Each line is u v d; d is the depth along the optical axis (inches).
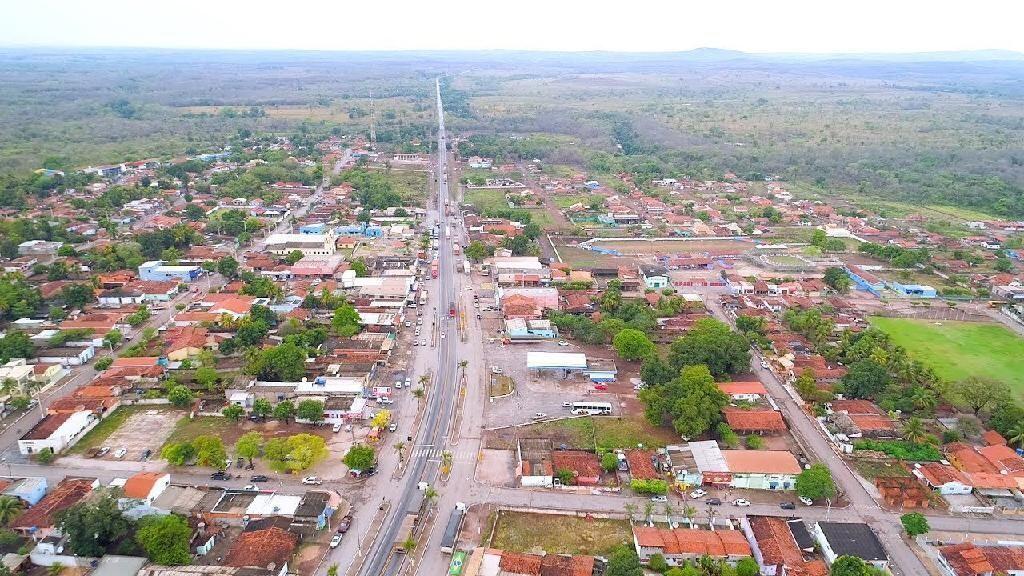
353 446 6161.4
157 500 5590.6
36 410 7165.4
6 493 5595.5
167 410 7278.5
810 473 5895.7
